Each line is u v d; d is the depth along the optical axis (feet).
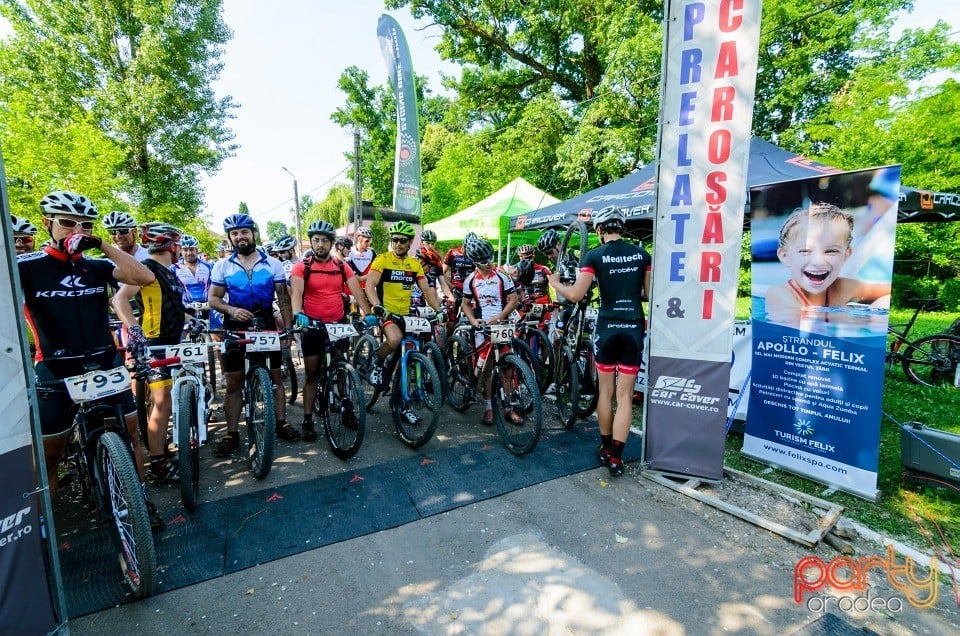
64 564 8.06
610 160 45.52
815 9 48.39
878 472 11.18
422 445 12.66
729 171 10.16
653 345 11.29
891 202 9.50
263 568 7.96
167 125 48.32
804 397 11.05
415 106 44.37
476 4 63.10
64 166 25.03
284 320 13.03
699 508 9.94
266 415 10.42
